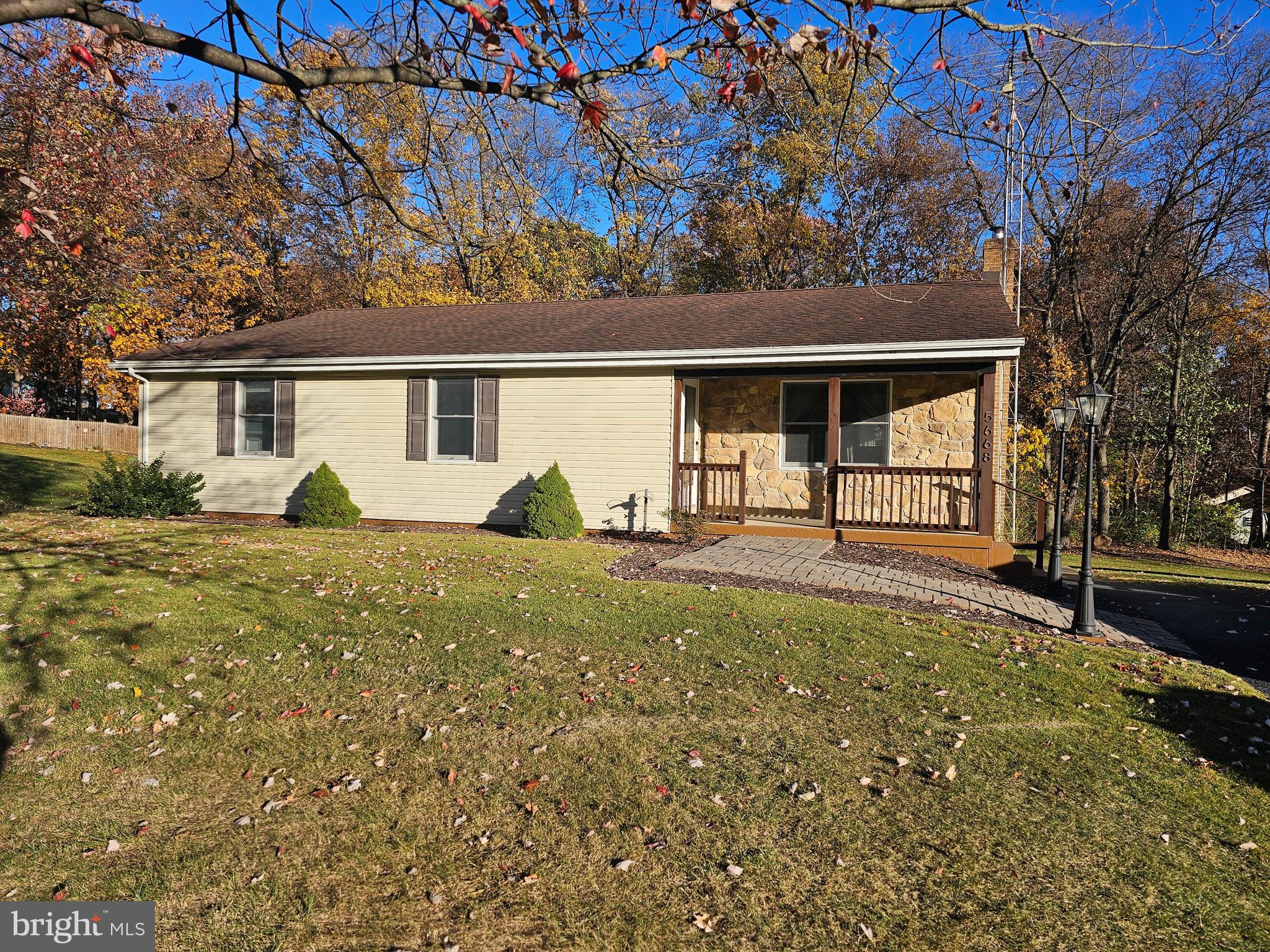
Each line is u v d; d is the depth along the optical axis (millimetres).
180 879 2998
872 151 19250
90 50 2412
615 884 3023
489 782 3797
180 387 14008
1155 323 21156
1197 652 7094
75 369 24234
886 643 6125
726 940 2732
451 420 12859
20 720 4340
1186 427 21469
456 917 2820
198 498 13906
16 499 16484
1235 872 3215
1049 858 3270
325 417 13289
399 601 6812
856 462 12258
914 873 3137
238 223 22375
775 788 3799
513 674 5215
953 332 10250
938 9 3154
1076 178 15508
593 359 11695
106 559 8008
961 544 10469
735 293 15148
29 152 6180
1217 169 16562
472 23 2426
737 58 3115
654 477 11859
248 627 5973
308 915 2807
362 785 3748
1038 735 4527
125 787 3703
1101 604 9344
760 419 12836
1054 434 19203
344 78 2691
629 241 16078
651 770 3938
